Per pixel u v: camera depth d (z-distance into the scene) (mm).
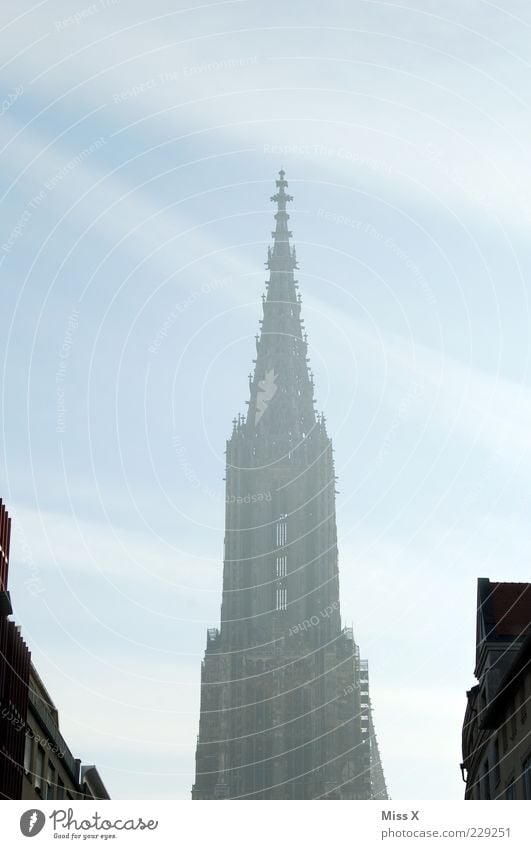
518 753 60969
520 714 60750
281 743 194875
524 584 76312
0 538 60594
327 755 195125
